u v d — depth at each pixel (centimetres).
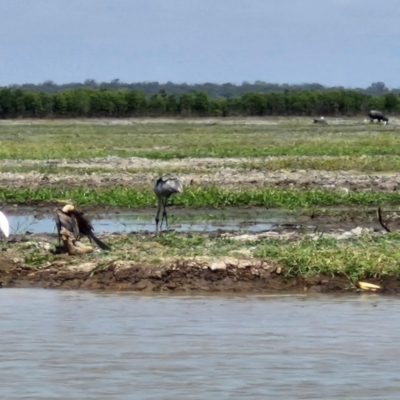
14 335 2331
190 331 2384
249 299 2781
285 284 2939
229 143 9975
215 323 2469
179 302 2731
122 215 4656
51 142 10425
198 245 3338
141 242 3459
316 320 2503
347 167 6850
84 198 5012
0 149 8762
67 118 19712
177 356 2164
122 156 8075
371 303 2722
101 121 18525
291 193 5100
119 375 2027
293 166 6894
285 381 1992
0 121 18150
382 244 3250
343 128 14688
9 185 5775
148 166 7031
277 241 3409
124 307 2655
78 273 3022
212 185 5678
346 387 1956
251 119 19738
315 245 3219
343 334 2356
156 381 1988
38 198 5109
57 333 2352
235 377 2017
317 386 1962
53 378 2006
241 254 3078
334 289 2906
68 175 6275
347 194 5103
